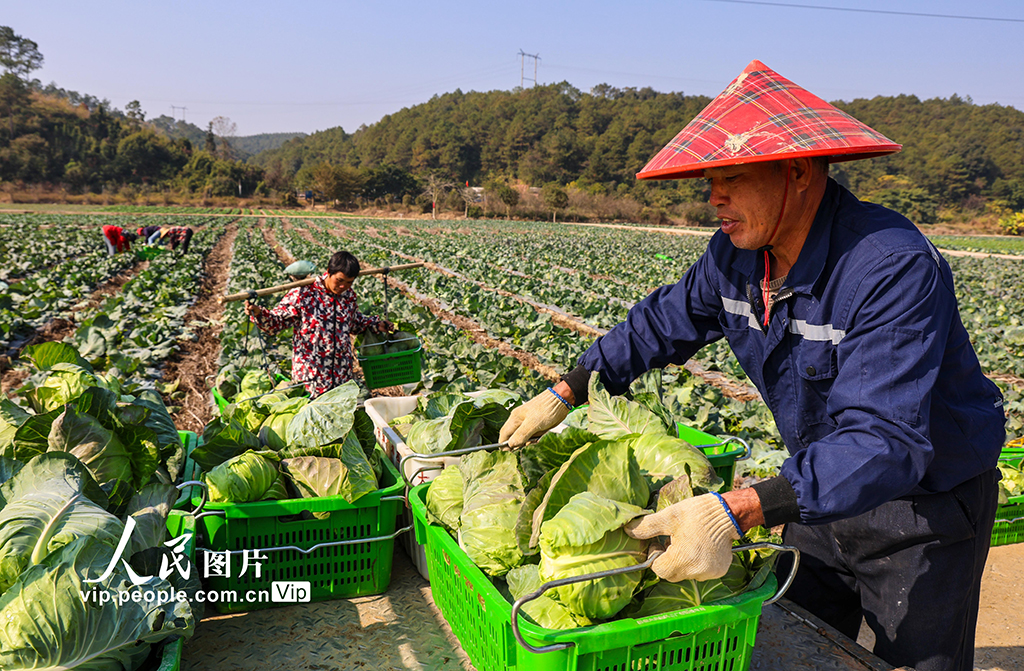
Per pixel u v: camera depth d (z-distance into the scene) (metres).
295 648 2.63
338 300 6.06
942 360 2.19
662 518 1.86
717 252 2.68
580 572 1.89
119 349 9.58
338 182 119.69
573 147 164.00
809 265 2.26
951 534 2.40
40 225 44.19
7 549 2.00
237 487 2.81
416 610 2.93
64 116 140.88
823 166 2.23
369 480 2.95
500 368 8.93
